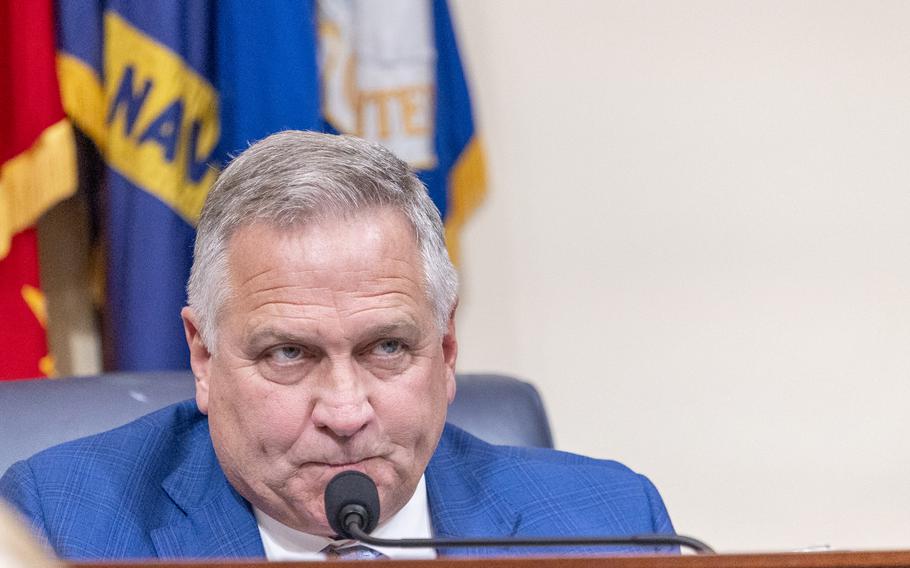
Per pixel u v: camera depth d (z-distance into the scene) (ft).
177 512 16.51
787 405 33.42
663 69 32.86
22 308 27.22
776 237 33.19
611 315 33.14
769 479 33.53
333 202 14.43
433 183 30.01
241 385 14.73
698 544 11.90
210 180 28.40
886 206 33.27
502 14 32.53
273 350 14.51
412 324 14.57
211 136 28.48
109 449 16.84
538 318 33.01
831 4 33.01
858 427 33.53
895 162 33.19
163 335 27.63
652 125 32.89
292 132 15.16
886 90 33.14
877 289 33.37
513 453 18.69
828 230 33.24
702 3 32.86
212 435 15.57
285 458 14.71
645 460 33.40
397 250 14.58
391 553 16.25
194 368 15.92
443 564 8.84
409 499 15.51
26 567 4.83
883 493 33.65
